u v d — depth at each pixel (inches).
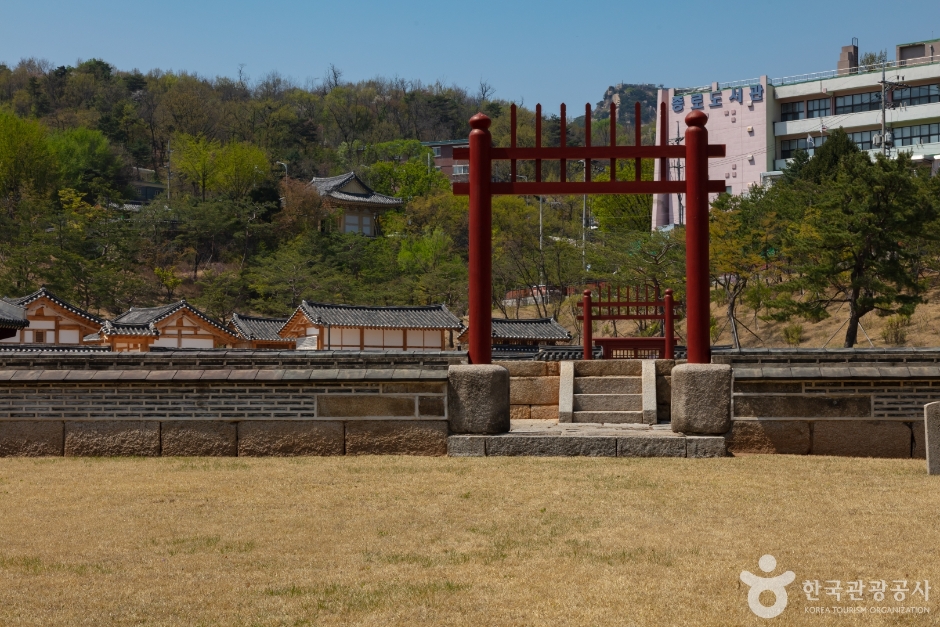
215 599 277.0
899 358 556.7
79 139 4980.3
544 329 2281.0
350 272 3700.8
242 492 431.5
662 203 3408.0
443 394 558.6
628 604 268.5
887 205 1943.9
